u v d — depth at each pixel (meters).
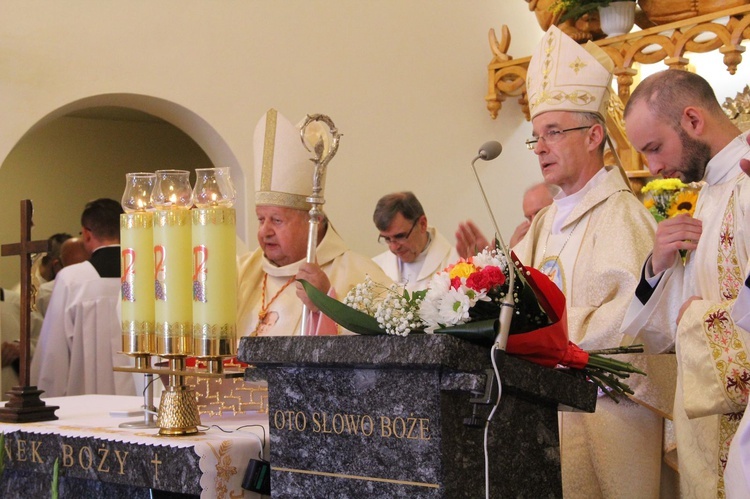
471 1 7.82
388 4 7.43
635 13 7.07
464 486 1.89
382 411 1.93
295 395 2.06
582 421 3.12
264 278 3.66
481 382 1.83
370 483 1.94
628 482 3.03
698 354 2.44
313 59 7.05
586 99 3.34
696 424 2.72
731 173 2.78
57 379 6.06
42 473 2.80
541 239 3.51
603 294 3.13
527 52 8.06
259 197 3.51
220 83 6.67
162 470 2.40
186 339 2.54
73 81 6.18
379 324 1.99
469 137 7.73
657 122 2.81
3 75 5.98
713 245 2.77
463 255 2.84
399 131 7.39
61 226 9.70
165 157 10.21
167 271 2.55
